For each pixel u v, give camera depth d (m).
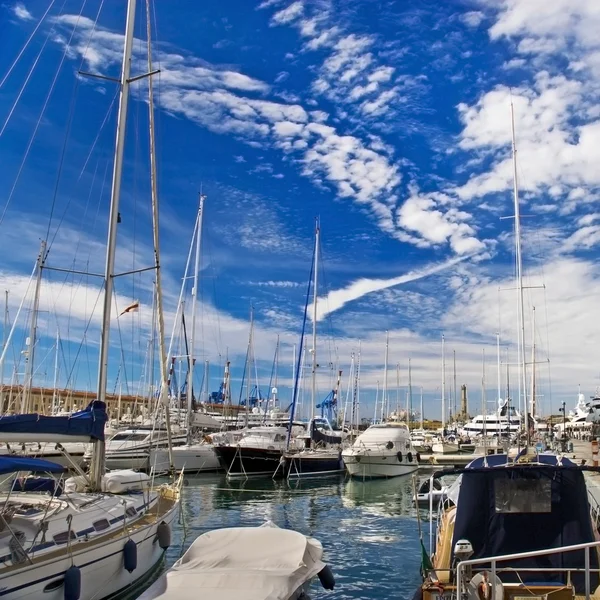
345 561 17.05
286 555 10.78
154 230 19.42
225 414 59.97
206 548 11.02
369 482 37.00
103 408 13.89
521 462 11.55
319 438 44.47
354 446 39.34
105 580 11.71
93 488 14.58
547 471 9.50
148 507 15.30
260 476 37.72
